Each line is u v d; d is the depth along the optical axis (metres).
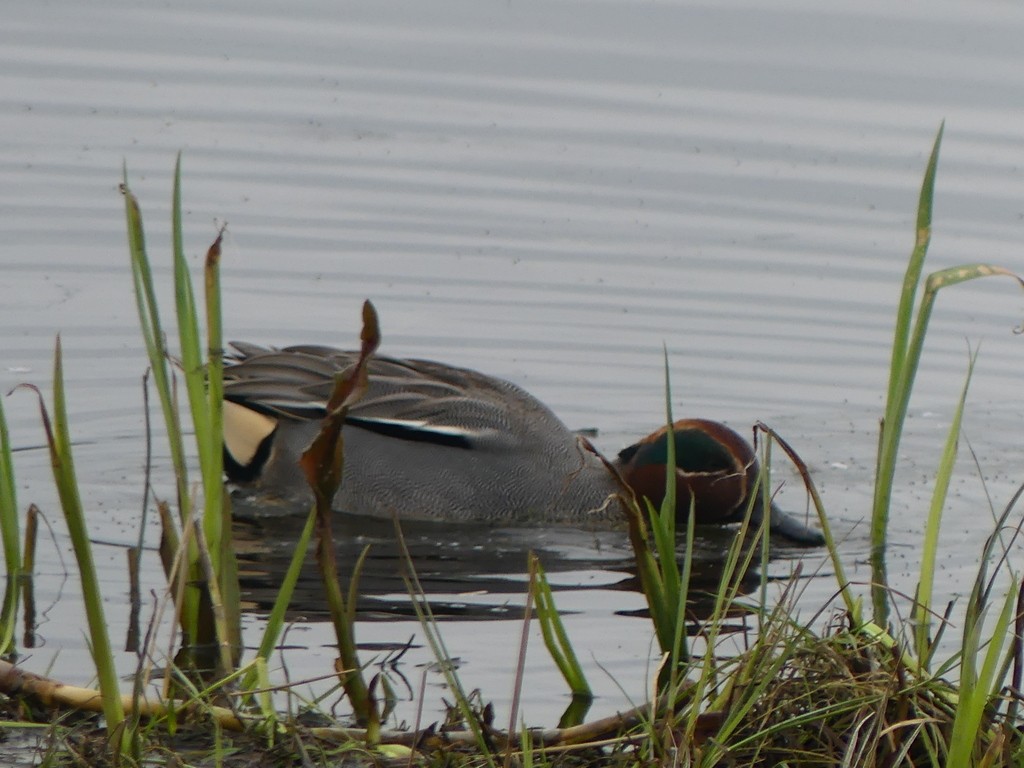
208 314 8.72
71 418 14.34
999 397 15.45
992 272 9.23
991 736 7.50
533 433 13.55
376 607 10.41
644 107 21.62
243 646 9.40
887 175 19.73
